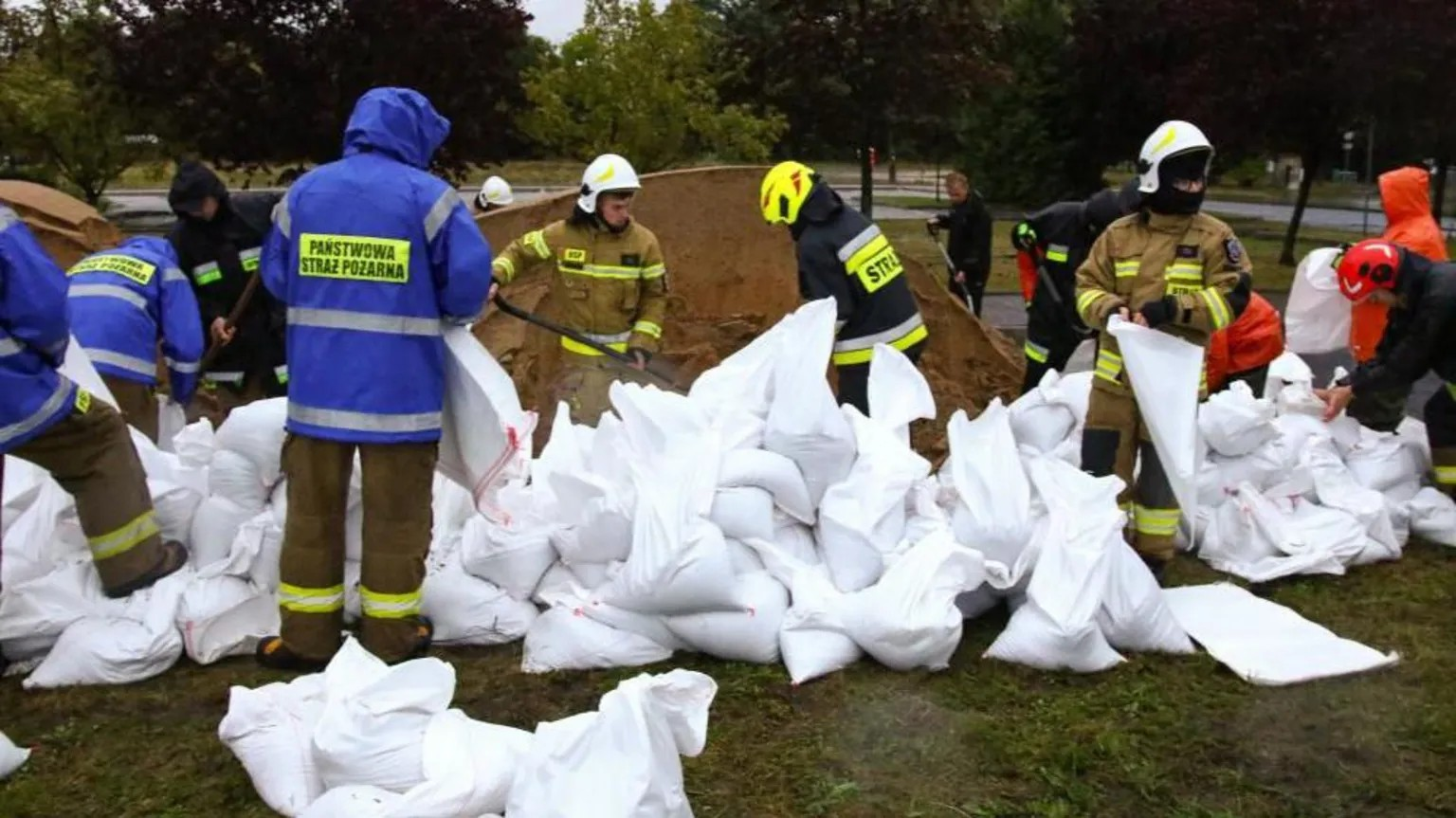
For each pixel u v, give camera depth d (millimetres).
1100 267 4859
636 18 17875
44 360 4000
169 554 4363
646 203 8297
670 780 2775
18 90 20328
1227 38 18922
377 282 3838
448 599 4301
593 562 4320
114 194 31797
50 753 3584
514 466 4895
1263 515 5172
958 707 3854
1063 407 5391
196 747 3607
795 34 16234
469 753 3041
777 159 34594
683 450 4273
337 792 2959
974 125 31688
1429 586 4988
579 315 6059
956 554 4109
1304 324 7078
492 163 18781
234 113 16484
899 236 22734
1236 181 41281
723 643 4078
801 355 4508
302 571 4020
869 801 3324
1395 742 3666
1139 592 4238
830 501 4402
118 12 16734
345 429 3854
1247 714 3852
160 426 5734
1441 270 5320
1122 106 29047
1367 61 17500
